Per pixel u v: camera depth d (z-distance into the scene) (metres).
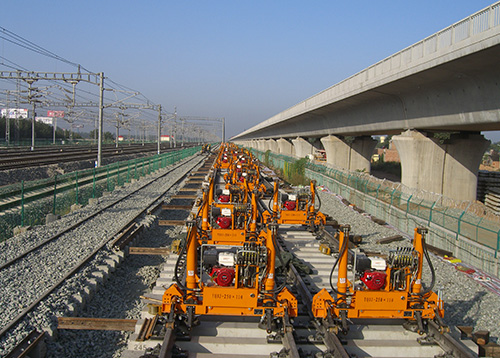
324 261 12.43
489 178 28.19
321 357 6.99
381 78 22.67
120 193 25.80
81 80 31.48
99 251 12.92
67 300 9.34
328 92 33.38
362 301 7.47
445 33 17.42
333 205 23.98
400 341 7.70
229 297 7.44
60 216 18.02
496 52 15.17
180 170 44.19
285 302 7.57
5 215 16.02
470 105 19.33
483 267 12.99
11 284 9.88
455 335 8.05
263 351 7.27
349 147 42.91
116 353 8.03
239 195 15.63
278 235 15.15
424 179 24.97
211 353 7.21
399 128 28.44
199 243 11.48
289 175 37.50
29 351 7.22
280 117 57.34
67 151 61.66
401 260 7.54
